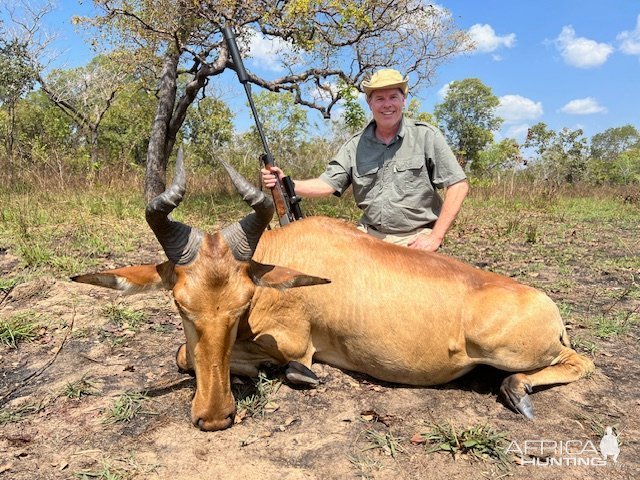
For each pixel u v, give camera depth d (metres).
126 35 11.98
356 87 13.71
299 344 4.18
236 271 3.28
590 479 3.17
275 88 13.61
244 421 3.66
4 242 7.84
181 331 5.19
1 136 17.30
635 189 20.28
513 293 3.93
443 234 5.03
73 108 23.31
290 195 5.12
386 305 3.99
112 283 3.39
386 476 3.14
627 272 7.89
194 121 23.52
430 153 5.14
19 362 4.55
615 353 4.96
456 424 3.70
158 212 3.14
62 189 12.28
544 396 4.11
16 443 3.40
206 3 11.28
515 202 16.31
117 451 3.31
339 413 3.81
